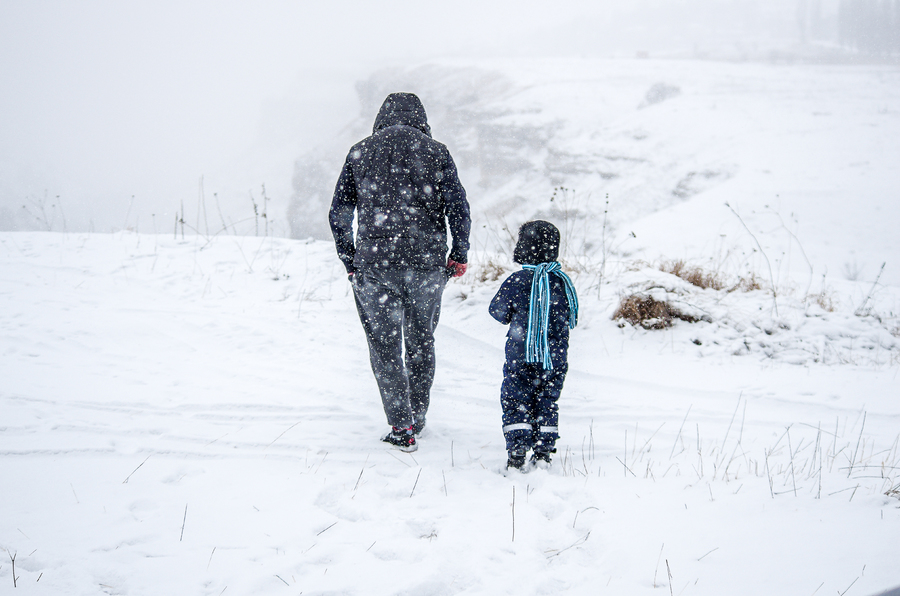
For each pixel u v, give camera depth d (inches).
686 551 87.3
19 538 86.7
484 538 91.8
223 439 130.9
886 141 1136.8
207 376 170.9
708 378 188.4
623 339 217.2
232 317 217.5
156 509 98.4
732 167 1142.3
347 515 100.6
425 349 137.6
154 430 132.3
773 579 78.2
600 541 91.9
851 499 105.1
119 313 215.5
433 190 132.8
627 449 139.2
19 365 167.2
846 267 532.7
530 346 127.0
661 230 675.4
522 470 124.5
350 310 228.2
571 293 135.9
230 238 313.9
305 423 143.4
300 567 82.2
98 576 77.9
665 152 1441.9
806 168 963.3
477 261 271.1
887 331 230.1
